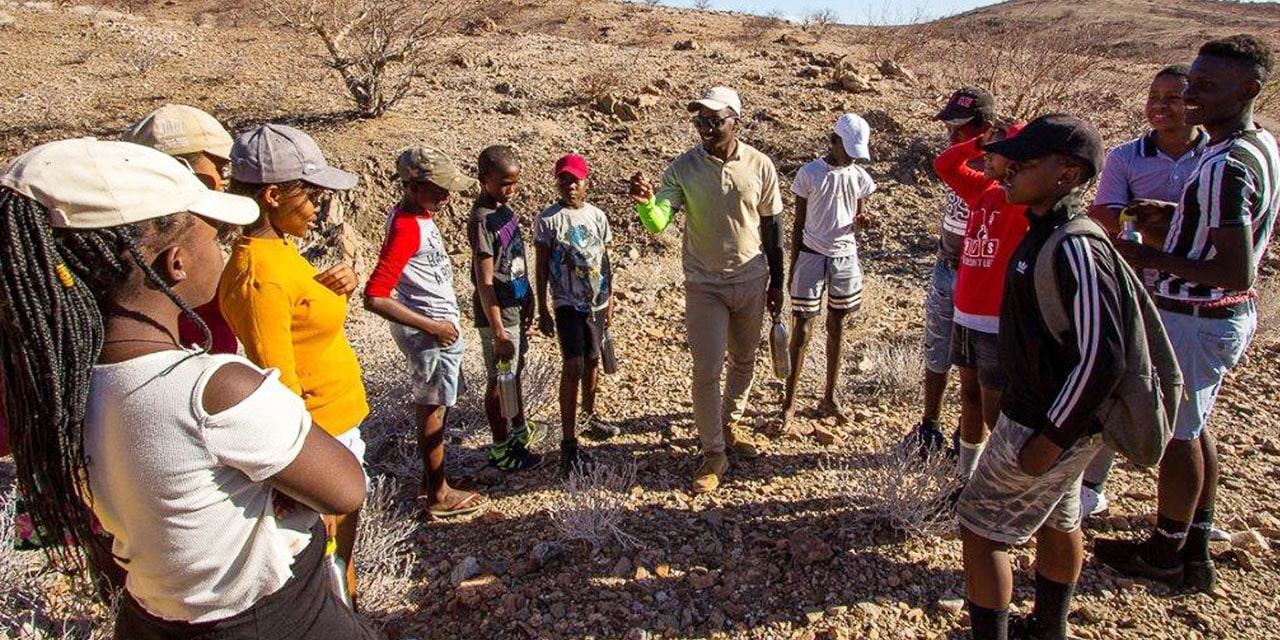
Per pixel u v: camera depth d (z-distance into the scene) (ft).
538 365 17.40
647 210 13.10
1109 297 8.16
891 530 12.71
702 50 49.29
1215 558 12.19
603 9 73.20
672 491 13.89
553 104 36.17
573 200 14.33
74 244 4.88
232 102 33.96
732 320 14.24
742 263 13.62
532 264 26.94
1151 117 11.32
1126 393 8.42
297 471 5.54
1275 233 28.53
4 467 13.41
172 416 5.06
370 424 15.37
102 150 5.02
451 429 16.06
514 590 11.55
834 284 15.84
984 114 12.70
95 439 5.15
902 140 34.27
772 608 11.27
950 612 11.15
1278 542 12.58
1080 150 8.34
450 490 13.33
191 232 5.34
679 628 10.94
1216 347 10.72
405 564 12.16
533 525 13.03
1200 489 11.12
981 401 12.73
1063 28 80.23
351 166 28.40
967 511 9.71
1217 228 9.87
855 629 10.85
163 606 5.69
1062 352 8.64
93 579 6.59
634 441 15.69
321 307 8.68
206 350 5.48
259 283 8.08
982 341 11.81
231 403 5.19
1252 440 15.83
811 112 36.94
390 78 37.60
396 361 17.37
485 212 13.53
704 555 12.26
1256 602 11.36
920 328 22.18
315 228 25.39
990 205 11.57
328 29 38.96
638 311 23.02
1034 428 8.88
